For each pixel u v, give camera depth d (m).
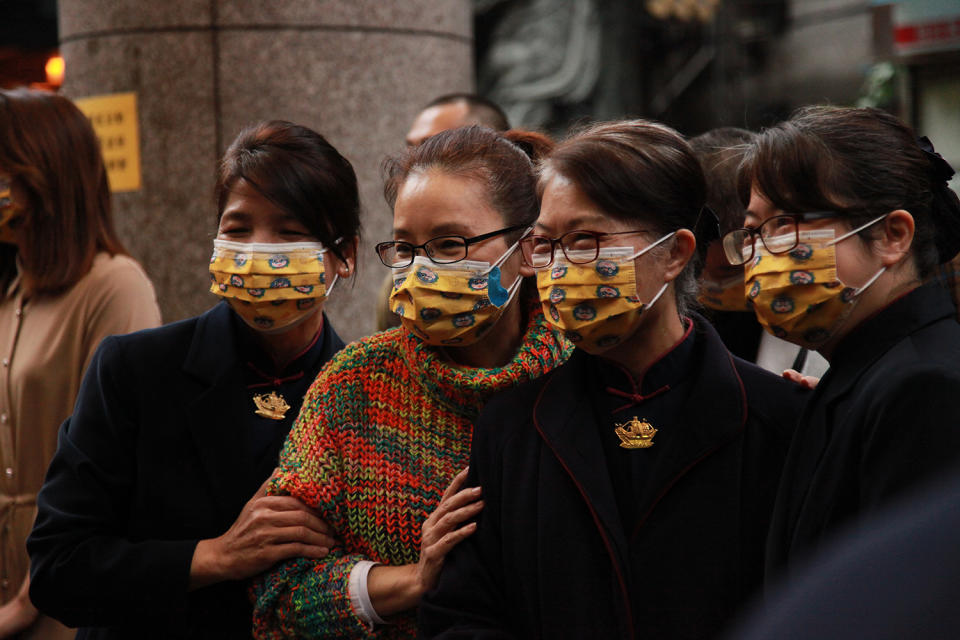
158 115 4.15
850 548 0.41
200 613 2.13
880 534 0.41
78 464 2.16
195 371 2.20
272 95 4.10
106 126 4.25
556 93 11.35
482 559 1.77
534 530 1.71
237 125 4.11
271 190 2.12
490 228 1.93
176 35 4.12
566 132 2.13
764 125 2.46
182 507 2.14
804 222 1.60
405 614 1.94
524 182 1.99
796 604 0.40
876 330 1.54
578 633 1.64
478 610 1.73
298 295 2.15
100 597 2.05
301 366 2.29
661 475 1.67
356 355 2.06
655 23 11.84
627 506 1.71
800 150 1.59
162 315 4.16
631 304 1.72
